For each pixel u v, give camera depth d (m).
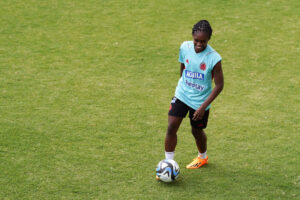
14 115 25.69
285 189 19.19
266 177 20.08
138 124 25.08
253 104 27.83
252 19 44.03
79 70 32.84
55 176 19.86
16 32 40.53
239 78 31.80
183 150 22.56
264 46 37.84
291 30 41.25
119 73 32.53
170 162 19.31
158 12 46.03
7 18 43.91
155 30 41.50
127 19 44.19
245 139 23.62
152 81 31.33
